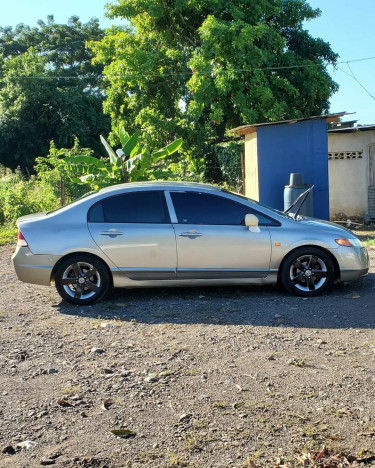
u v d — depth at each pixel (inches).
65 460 131.9
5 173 1401.3
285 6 1063.6
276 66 1035.9
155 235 286.5
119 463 130.5
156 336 228.2
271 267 292.4
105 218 289.6
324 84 1040.8
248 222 288.4
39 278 284.4
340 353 201.6
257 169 527.2
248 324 243.3
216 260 288.8
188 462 130.3
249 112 940.6
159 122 1008.2
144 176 575.2
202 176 889.5
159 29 1077.8
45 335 233.6
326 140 520.7
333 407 157.2
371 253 422.6
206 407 159.2
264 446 136.8
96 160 580.1
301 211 494.9
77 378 183.5
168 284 291.0
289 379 178.5
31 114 1705.2
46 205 669.3
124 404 162.6
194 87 943.0
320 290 293.9
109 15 1047.6
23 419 154.0
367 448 134.6
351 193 672.4
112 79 1069.8
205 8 1018.1
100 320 256.4
